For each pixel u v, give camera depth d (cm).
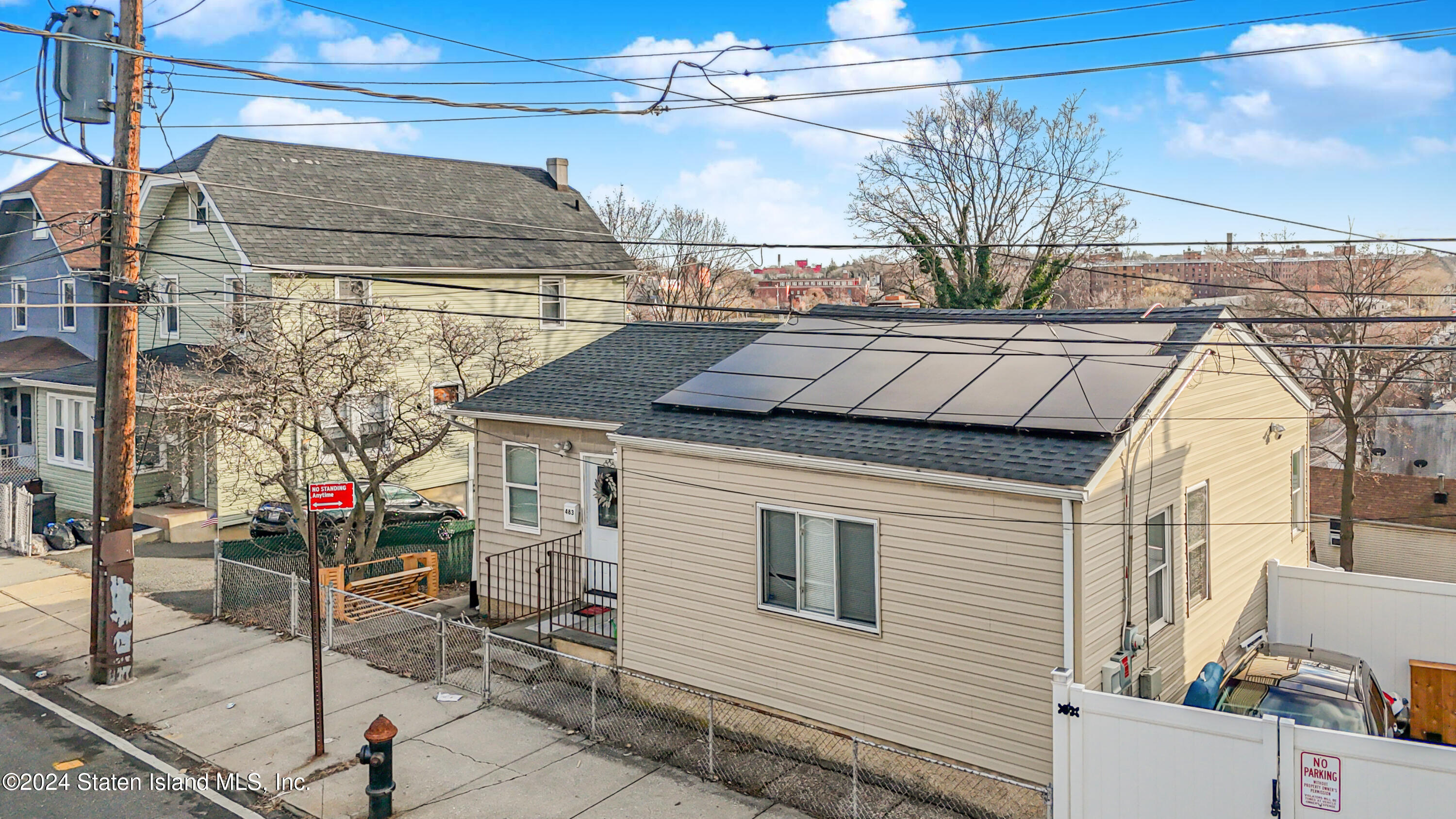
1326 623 1398
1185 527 1208
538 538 1634
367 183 2859
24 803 1036
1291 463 1580
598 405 1538
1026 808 991
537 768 1108
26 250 3203
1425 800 770
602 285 3206
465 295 2777
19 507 2150
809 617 1147
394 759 1132
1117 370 1133
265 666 1445
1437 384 3681
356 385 1984
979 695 1020
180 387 1961
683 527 1259
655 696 1296
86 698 1336
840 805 1024
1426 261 3338
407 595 1822
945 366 1272
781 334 1548
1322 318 781
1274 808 824
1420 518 3297
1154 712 874
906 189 4009
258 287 2316
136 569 1991
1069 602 952
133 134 1371
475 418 1702
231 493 2270
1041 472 966
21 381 2606
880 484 1079
